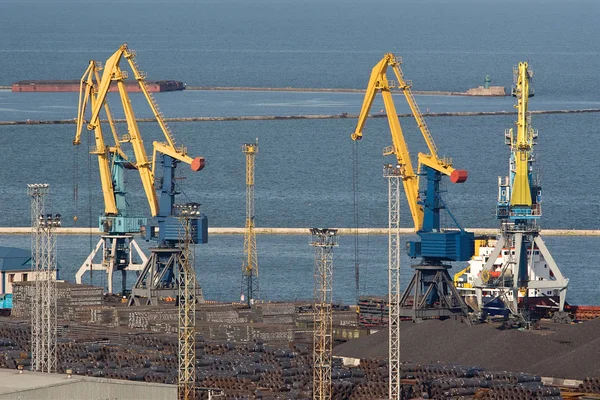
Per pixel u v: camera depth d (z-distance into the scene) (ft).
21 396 627.87
